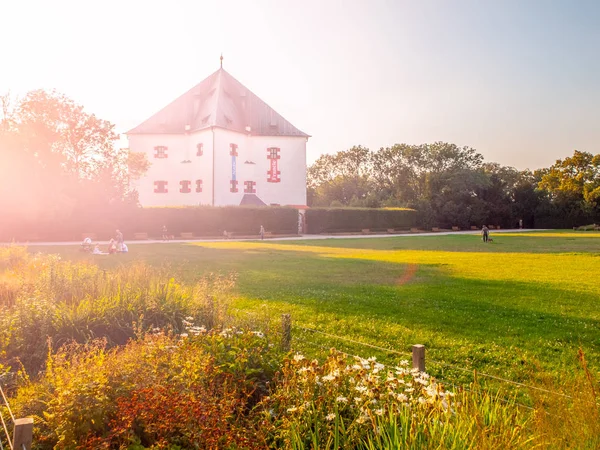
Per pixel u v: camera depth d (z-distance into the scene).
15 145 39.06
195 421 3.45
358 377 3.83
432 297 11.73
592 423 3.09
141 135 58.16
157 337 5.59
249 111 62.31
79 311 7.16
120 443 3.42
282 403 3.72
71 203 42.09
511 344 7.54
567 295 12.01
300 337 7.73
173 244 35.47
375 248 30.61
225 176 56.53
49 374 4.51
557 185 79.06
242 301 11.07
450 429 3.14
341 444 3.32
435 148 77.25
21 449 2.77
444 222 72.12
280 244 35.59
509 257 22.95
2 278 10.07
